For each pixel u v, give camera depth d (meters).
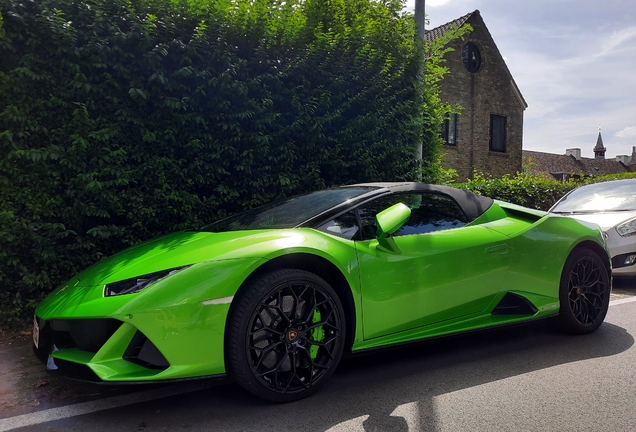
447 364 3.35
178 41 4.71
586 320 4.00
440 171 7.60
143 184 4.76
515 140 18.27
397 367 3.30
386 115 6.16
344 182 5.96
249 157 5.20
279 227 3.09
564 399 2.74
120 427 2.48
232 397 2.83
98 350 2.43
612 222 6.18
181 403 2.76
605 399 2.74
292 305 2.71
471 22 17.16
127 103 4.67
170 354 2.39
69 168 4.40
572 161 41.94
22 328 4.29
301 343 2.72
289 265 2.81
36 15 4.22
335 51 5.77
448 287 3.26
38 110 4.30
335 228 3.06
